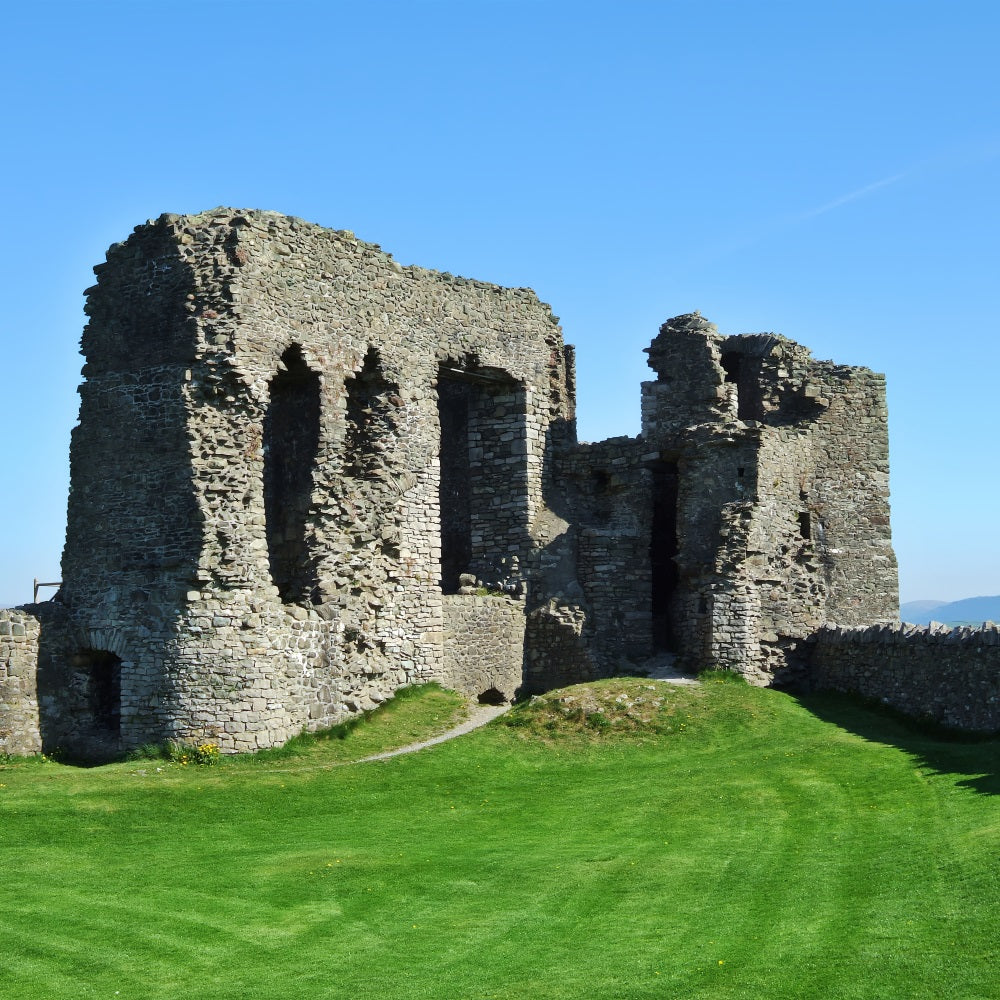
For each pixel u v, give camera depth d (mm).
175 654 27031
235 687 26938
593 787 24953
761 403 39812
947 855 18219
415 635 32531
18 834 21359
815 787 23719
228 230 28109
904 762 25000
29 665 27156
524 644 36219
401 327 32938
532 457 37219
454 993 14758
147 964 15930
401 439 32656
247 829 22156
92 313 29203
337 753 27719
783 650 34438
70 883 19047
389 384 32406
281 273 29141
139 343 28438
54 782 24141
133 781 24406
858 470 40375
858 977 14266
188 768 25906
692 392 37281
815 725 29422
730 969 14875
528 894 18234
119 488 28312
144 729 27188
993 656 27375
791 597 34844
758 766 25531
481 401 37750
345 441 32156
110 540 28266
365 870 19562
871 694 31750
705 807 22859
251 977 15492
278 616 28000
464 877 19141
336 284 30844
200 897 18406
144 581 27688
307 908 17938
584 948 15969
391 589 31938
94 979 15492
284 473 30969
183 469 27500
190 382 27656
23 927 17156
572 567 36875
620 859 19750
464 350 35094
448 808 23594
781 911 16797
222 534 27391
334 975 15477
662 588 38344
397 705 31391
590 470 38094
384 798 24141
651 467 37469
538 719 29297
